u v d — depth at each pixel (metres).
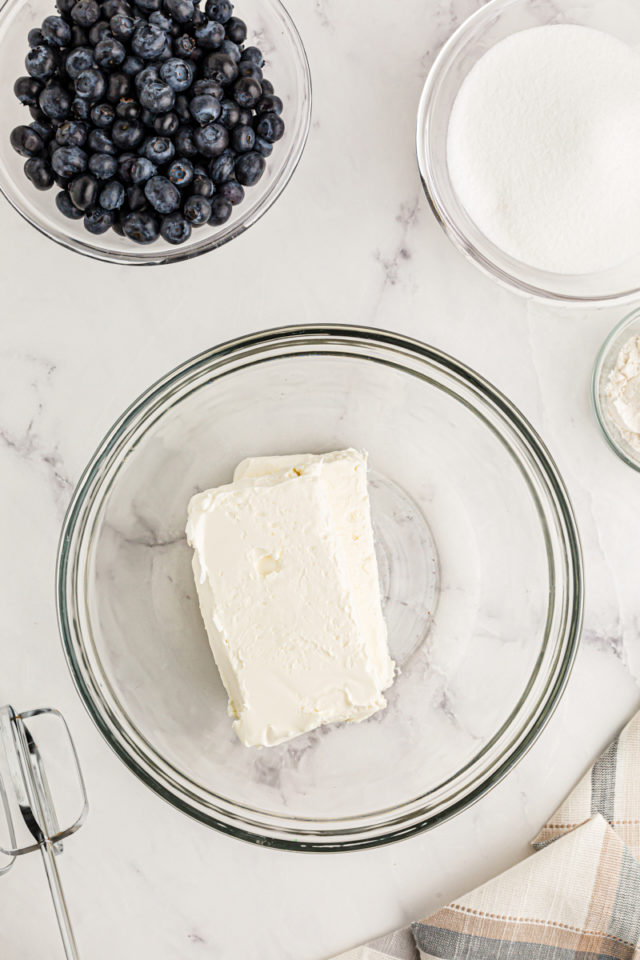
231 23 0.74
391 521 0.79
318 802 0.79
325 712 0.74
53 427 0.78
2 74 0.76
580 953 0.78
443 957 0.77
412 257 0.79
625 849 0.77
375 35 0.78
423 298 0.79
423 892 0.79
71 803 0.78
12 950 0.78
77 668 0.76
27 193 0.76
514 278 0.78
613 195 0.77
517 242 0.78
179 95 0.72
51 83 0.72
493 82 0.77
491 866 0.79
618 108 0.76
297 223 0.78
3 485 0.79
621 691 0.79
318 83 0.78
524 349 0.79
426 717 0.79
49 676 0.78
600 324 0.79
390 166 0.78
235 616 0.74
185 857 0.79
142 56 0.71
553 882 0.77
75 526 0.77
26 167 0.74
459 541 0.79
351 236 0.79
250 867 0.79
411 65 0.78
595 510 0.79
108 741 0.76
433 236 0.79
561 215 0.77
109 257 0.75
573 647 0.77
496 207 0.78
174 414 0.78
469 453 0.79
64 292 0.78
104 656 0.78
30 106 0.74
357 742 0.79
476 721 0.79
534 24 0.78
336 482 0.76
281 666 0.74
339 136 0.78
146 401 0.76
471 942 0.77
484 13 0.77
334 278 0.79
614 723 0.79
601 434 0.79
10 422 0.78
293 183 0.78
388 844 0.77
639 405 0.78
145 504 0.79
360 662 0.74
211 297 0.78
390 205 0.79
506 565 0.79
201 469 0.79
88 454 0.79
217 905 0.79
